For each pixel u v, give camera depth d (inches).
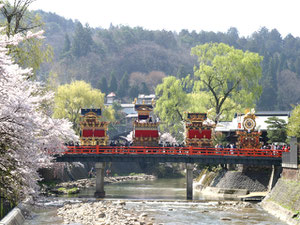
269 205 1734.7
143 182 3435.0
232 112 3390.7
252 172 2322.8
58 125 1042.1
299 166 1667.1
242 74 2987.2
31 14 1716.3
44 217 1438.2
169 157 2129.7
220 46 3105.3
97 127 2346.2
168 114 3373.5
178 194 2368.4
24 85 915.4
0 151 880.9
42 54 1727.4
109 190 2613.2
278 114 3280.0
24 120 827.4
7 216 1096.2
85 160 2135.8
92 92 3452.3
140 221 1375.5
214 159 2114.9
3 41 770.2
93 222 1328.7
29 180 943.0
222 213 1630.2
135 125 2450.8
